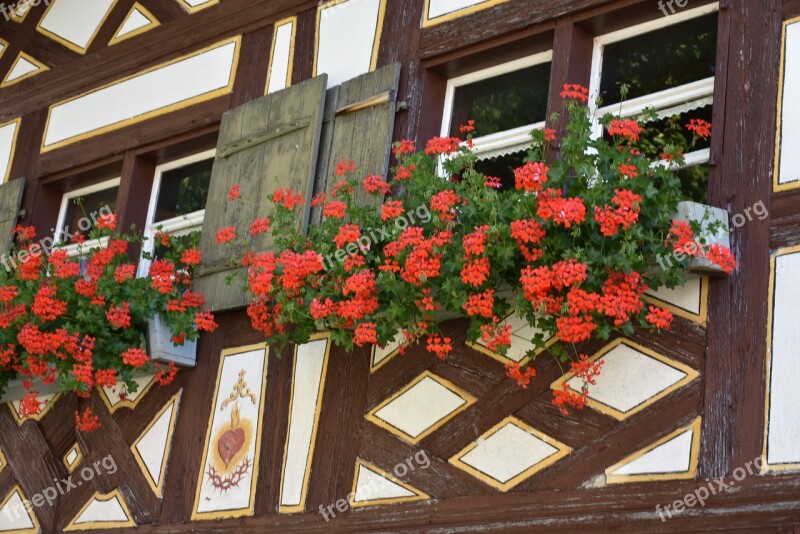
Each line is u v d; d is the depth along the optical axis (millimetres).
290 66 7383
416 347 6016
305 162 6742
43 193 8594
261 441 6492
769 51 5383
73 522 7258
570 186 5242
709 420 5008
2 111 9055
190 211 7836
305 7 7461
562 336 4953
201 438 6785
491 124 6547
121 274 6676
